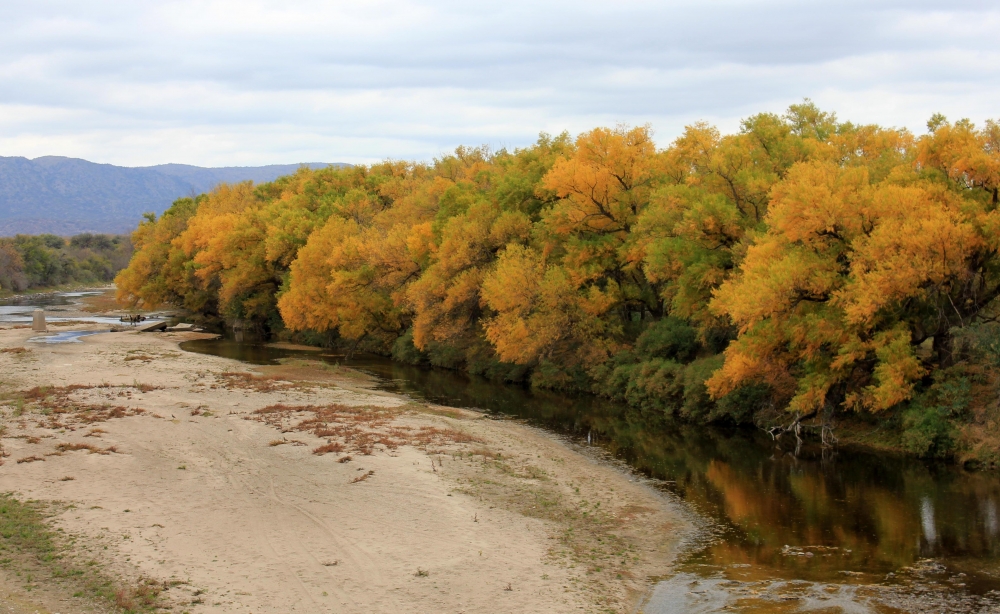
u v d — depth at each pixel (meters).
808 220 22.70
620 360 34.53
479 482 19.42
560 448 24.72
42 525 14.85
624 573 13.85
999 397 21.80
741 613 12.07
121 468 19.39
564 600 12.44
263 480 18.72
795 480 20.92
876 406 22.69
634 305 38.06
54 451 20.83
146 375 37.00
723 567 14.30
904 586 13.24
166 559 13.41
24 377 35.38
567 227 36.31
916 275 21.14
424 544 14.67
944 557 14.78
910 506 18.27
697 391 28.77
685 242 29.53
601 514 17.55
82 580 12.34
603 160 35.72
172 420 25.69
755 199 29.12
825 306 23.52
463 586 12.78
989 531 16.34
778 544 15.67
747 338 24.39
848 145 32.59
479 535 15.36
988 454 20.97
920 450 22.41
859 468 21.97
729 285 25.95
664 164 35.38
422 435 24.48
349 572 13.16
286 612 11.53
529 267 35.62
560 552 14.78
